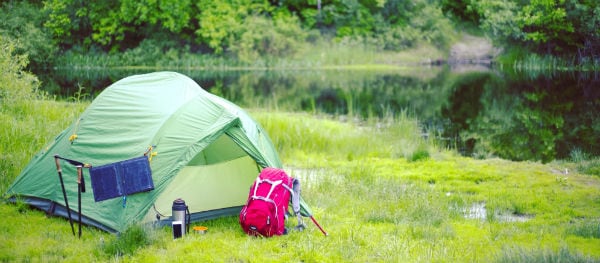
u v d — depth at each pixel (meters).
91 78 22.97
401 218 6.97
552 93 20.31
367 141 11.40
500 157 11.10
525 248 5.75
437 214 7.08
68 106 12.69
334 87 22.50
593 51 28.03
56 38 30.34
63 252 5.63
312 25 33.94
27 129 9.88
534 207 7.61
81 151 6.72
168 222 6.55
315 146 11.28
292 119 12.79
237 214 7.05
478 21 35.69
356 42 32.53
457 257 5.67
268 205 6.14
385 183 8.56
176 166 6.32
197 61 30.39
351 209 7.34
